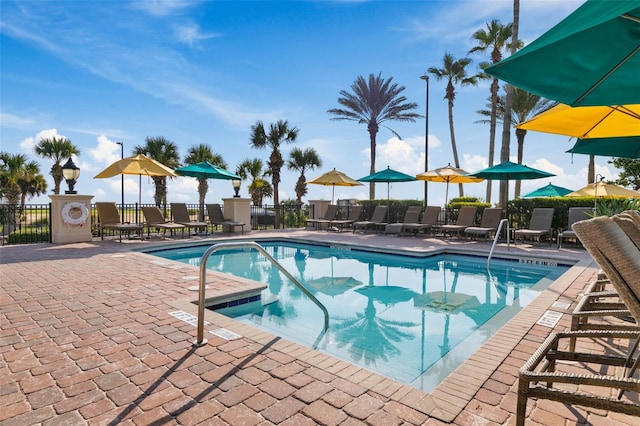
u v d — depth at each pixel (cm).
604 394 229
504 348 304
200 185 2342
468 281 705
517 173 1066
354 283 693
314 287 662
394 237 1215
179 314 388
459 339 413
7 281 539
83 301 436
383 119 2359
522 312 401
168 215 1298
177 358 283
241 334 333
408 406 218
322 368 268
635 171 1566
